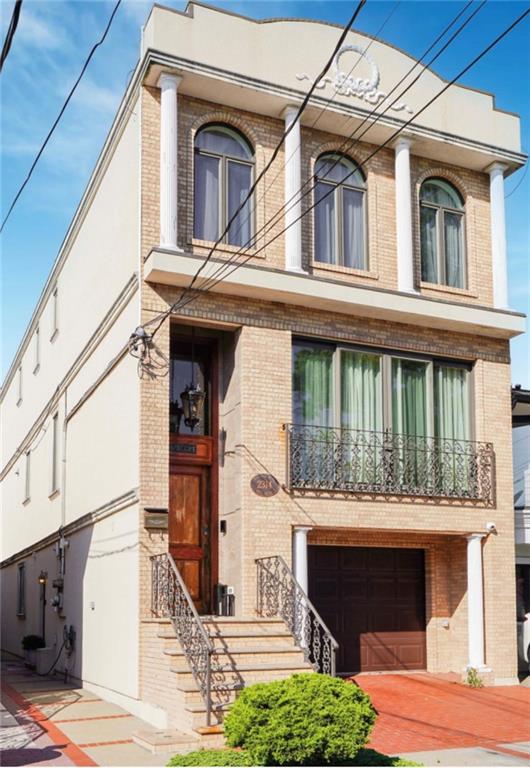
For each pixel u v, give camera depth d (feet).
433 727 39.96
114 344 52.80
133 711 43.24
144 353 46.78
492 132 58.54
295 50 52.70
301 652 41.42
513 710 44.65
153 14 48.75
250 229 51.80
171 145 48.57
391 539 55.42
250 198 52.03
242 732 29.50
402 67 55.98
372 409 54.13
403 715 42.39
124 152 53.06
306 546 49.93
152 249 46.62
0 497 109.60
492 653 53.57
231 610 48.52
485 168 59.57
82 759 32.27
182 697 36.60
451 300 56.54
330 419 52.49
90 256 62.13
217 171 51.72
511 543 55.67
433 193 59.21
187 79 49.39
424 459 54.54
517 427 76.69
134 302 48.78
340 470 51.37
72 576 60.85
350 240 55.21
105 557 51.52
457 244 59.11
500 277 58.13
